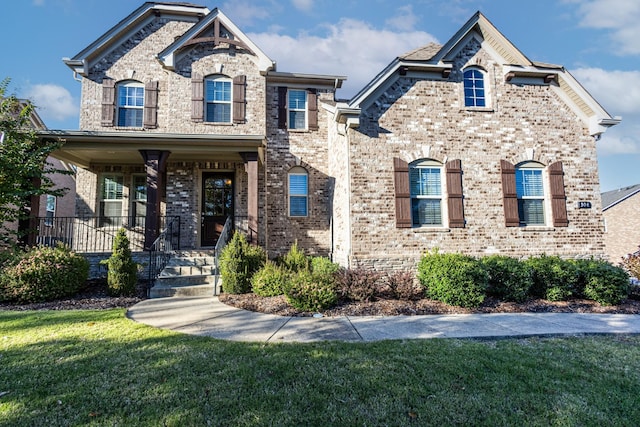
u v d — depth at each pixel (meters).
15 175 7.99
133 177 11.96
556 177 9.74
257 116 11.68
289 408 2.92
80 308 6.75
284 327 5.43
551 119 9.96
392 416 2.83
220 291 8.36
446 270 7.19
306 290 6.63
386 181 9.17
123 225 11.66
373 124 9.29
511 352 4.36
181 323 5.61
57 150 9.48
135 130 11.55
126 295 7.85
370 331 5.25
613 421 2.82
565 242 9.58
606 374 3.71
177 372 3.60
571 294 7.80
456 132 9.55
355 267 8.76
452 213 9.24
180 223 11.35
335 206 10.85
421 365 3.83
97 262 9.27
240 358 3.98
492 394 3.22
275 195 11.80
